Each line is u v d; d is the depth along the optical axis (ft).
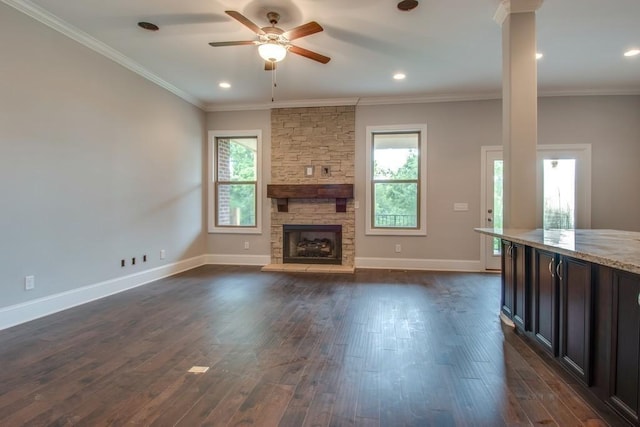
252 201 20.67
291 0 10.00
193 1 10.09
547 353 7.84
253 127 20.31
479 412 5.92
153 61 14.29
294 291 14.23
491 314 11.26
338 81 16.52
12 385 6.77
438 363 7.79
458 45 12.82
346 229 19.58
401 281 16.07
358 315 11.12
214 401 6.25
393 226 19.49
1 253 9.75
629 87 17.02
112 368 7.50
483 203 18.44
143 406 6.08
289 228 20.01
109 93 13.41
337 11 10.54
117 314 11.18
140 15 10.85
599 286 5.84
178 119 17.93
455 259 18.74
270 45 10.57
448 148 18.69
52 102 11.16
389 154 19.53
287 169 20.03
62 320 10.55
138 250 15.12
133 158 14.74
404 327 10.05
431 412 5.92
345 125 19.52
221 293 13.89
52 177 11.19
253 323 10.38
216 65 14.69
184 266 18.63
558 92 17.54
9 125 9.92
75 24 11.41
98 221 12.99
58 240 11.41
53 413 5.86
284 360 7.92
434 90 17.81
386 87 17.39
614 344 5.43
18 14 10.11
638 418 4.91
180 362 7.80
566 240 7.32
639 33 11.85
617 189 17.38
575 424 5.59
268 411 5.94
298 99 19.39
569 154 17.63
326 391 6.59
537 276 8.27
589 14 10.62
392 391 6.60
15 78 10.07
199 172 19.97
